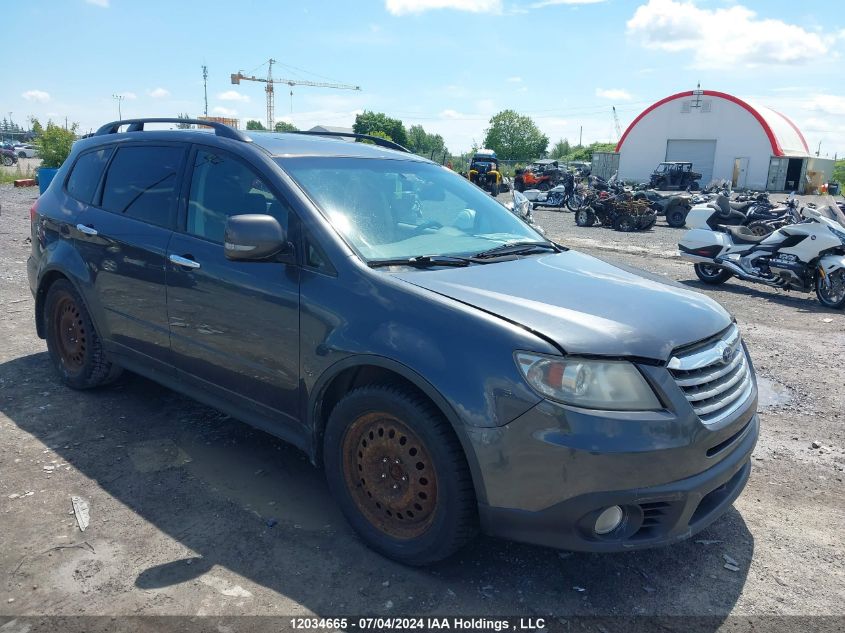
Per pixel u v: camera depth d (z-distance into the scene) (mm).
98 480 3633
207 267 3574
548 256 3684
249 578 2865
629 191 20672
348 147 4055
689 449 2609
